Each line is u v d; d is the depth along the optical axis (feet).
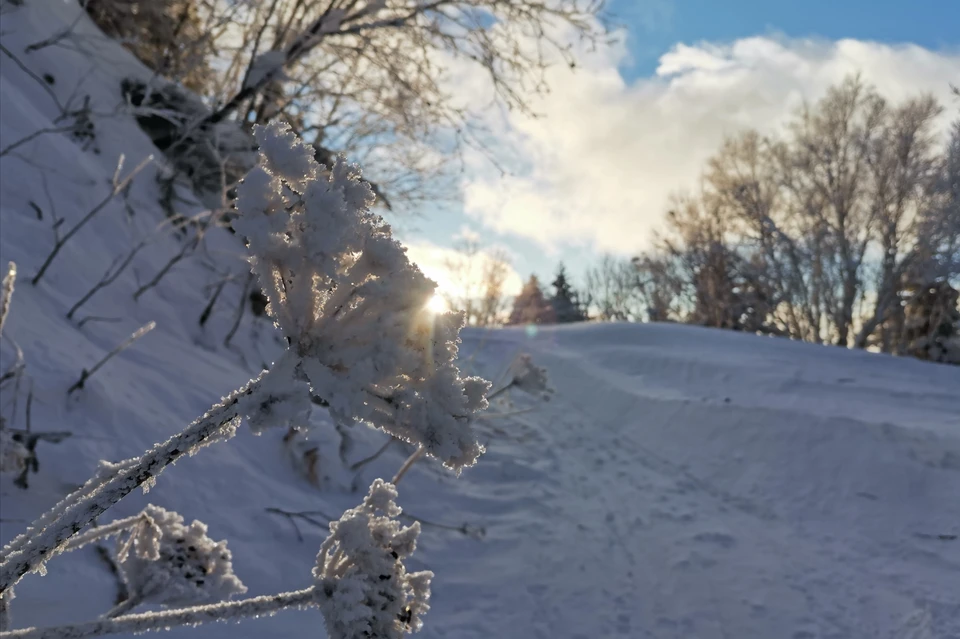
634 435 24.67
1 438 7.94
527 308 141.18
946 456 17.92
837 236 72.64
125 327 14.78
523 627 11.92
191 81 29.55
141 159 20.65
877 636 12.21
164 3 25.49
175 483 11.09
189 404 13.32
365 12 24.66
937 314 72.69
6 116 16.24
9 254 13.41
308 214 1.80
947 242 64.49
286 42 25.66
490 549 14.90
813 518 17.16
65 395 10.61
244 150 24.09
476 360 40.24
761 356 33.73
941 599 13.14
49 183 16.01
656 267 90.94
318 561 2.99
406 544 3.06
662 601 13.24
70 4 23.63
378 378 1.82
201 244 20.49
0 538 7.88
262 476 13.14
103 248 16.39
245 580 10.25
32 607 7.15
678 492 19.30
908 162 68.13
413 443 1.93
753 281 82.02
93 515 1.97
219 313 18.81
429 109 25.99
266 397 1.76
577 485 19.54
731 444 21.56
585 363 35.35
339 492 14.40
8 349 10.63
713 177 80.89
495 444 22.39
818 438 20.17
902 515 16.61
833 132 72.90
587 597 13.16
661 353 34.94
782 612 12.88
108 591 7.93
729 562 14.85
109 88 21.88
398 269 1.89
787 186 76.43
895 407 23.17
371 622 2.82
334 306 1.87
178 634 8.06
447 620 11.74
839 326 75.25
